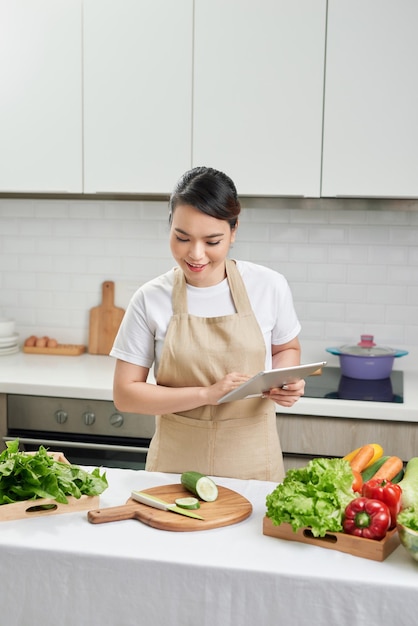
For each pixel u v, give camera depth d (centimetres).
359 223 317
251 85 277
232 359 194
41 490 156
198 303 197
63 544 141
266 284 201
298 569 132
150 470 202
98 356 339
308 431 263
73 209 340
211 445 195
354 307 322
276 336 208
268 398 199
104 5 284
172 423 198
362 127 272
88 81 289
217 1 275
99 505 162
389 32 266
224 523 151
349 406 256
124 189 292
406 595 127
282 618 132
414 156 270
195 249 173
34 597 142
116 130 289
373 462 172
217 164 283
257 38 274
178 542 143
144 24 282
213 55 278
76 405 281
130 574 137
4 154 299
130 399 192
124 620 138
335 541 142
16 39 292
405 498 149
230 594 133
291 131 276
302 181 278
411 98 268
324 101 273
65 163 295
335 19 268
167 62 282
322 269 322
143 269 337
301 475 149
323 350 326
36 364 319
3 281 349
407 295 318
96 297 343
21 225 345
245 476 195
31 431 287
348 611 129
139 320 197
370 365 293
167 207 331
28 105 295
